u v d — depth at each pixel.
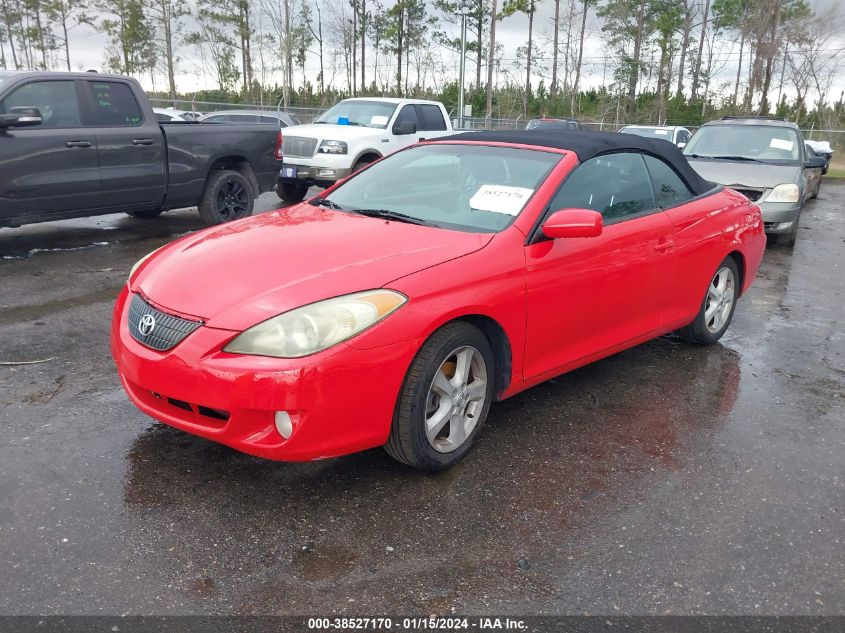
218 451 3.37
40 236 8.20
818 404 4.31
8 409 3.71
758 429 3.91
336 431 2.83
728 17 46.22
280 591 2.45
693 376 4.68
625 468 3.40
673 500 3.14
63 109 7.15
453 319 3.14
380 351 2.84
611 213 4.07
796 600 2.53
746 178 9.55
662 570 2.65
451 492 3.11
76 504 2.89
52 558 2.55
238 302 2.87
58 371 4.25
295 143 11.37
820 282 7.77
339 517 2.88
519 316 3.44
